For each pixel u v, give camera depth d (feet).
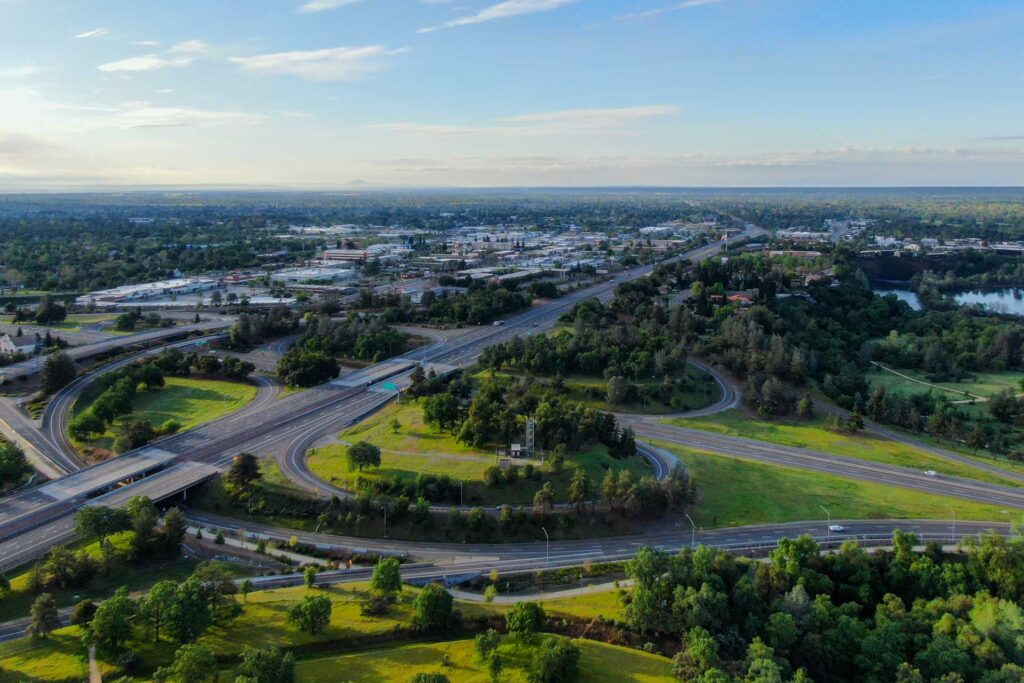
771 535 619.67
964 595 507.71
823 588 521.65
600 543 603.67
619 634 488.85
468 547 590.14
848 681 462.19
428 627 477.77
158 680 391.24
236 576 539.29
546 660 416.26
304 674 422.00
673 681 433.48
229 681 405.80
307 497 638.53
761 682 415.44
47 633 444.96
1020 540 539.29
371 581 501.56
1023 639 458.50
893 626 476.13
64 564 506.89
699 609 479.00
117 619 424.05
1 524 581.53
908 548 556.10
